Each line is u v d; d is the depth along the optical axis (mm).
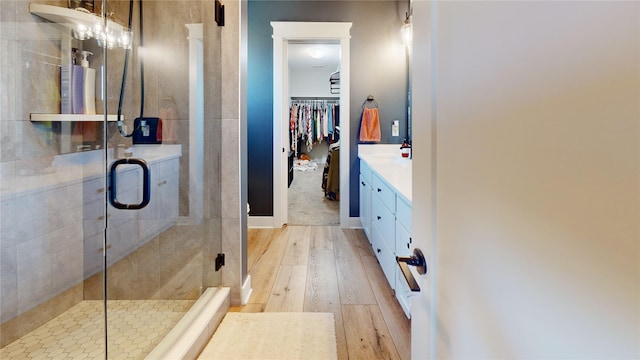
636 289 297
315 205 4902
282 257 2869
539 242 410
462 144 588
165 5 1984
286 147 3922
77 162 1860
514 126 452
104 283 1934
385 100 3693
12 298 1576
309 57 6758
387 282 2359
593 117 334
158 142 1972
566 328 372
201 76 1991
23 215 1619
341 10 3637
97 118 1907
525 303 435
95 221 1926
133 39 1994
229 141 1988
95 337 1637
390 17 3639
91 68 1900
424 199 746
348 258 2838
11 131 1565
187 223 1974
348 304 2051
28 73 1631
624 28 301
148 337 1613
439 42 672
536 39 409
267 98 3717
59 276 1789
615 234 314
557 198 381
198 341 1580
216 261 2008
